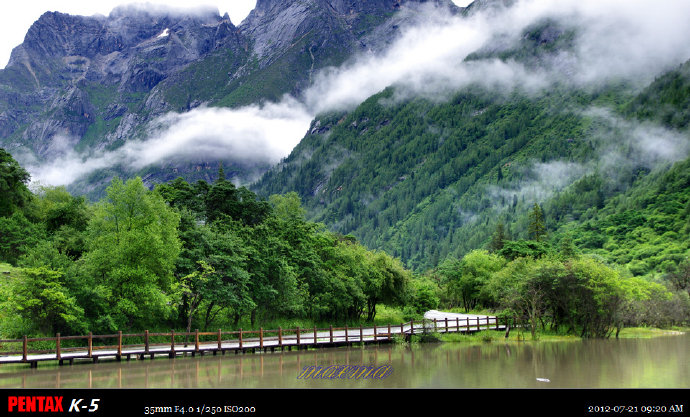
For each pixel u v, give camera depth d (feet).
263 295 186.70
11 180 264.52
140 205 162.40
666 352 153.38
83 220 242.58
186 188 236.43
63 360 128.77
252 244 194.39
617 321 205.46
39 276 138.10
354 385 103.71
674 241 565.53
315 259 219.00
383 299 262.88
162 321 172.76
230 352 153.07
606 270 194.70
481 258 343.05
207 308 188.14
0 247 211.20
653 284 282.36
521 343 179.01
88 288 145.79
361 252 259.19
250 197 244.42
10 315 134.72
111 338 150.41
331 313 238.68
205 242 173.68
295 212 310.24
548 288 197.57
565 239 301.43
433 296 322.55
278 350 158.71
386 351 157.17
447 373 116.78
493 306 317.83
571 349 161.38
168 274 163.63
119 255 154.10
